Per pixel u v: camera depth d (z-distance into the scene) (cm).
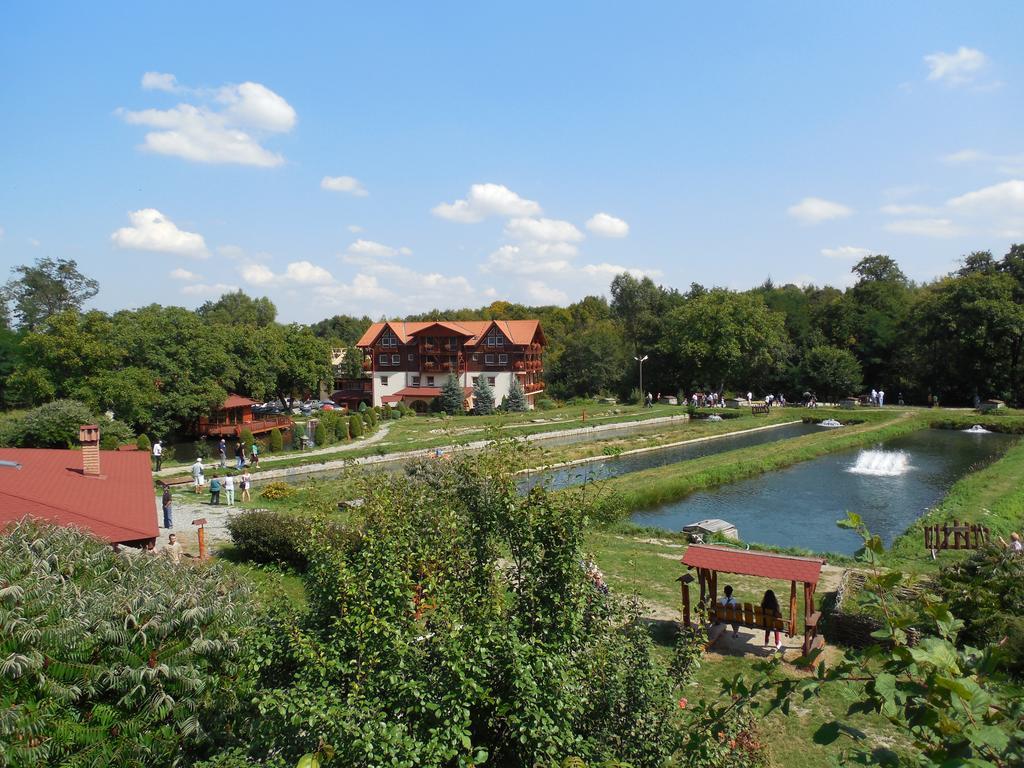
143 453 2547
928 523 2678
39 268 9512
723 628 1705
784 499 3612
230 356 6750
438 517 905
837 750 1155
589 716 766
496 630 717
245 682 862
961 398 7688
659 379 9175
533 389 8950
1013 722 339
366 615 757
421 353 8288
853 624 1625
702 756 695
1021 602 1127
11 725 758
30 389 4981
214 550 2388
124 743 823
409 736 627
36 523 1275
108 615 884
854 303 9025
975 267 8450
